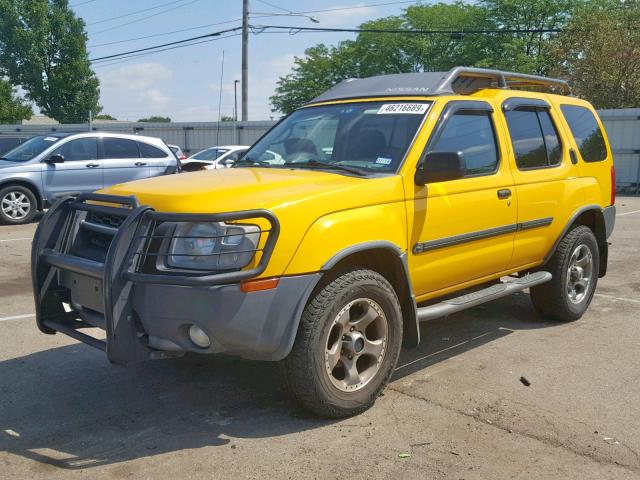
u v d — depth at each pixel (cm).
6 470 349
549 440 379
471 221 485
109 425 404
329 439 381
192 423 405
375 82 540
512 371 492
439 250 465
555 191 574
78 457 363
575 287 629
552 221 575
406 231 435
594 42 3134
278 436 385
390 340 422
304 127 523
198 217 348
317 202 382
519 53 4006
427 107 475
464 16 4600
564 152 599
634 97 3070
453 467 348
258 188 391
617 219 1439
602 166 653
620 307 686
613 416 412
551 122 597
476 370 495
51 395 451
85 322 425
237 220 358
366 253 418
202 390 458
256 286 357
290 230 367
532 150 563
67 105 4438
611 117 2208
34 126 3522
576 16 3434
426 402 433
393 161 447
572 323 624
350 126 492
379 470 345
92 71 4484
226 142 3033
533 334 588
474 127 506
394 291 425
